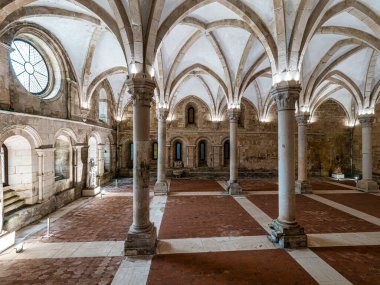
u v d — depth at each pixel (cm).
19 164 959
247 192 1509
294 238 693
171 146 2262
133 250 650
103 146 1831
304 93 1430
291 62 709
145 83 659
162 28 705
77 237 785
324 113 2362
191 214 1031
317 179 2130
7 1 580
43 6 866
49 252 674
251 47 1205
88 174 1448
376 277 541
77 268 586
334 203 1230
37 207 968
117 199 1325
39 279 538
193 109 2323
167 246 707
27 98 930
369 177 1554
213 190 1574
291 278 537
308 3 658
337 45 1166
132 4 609
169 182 1930
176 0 701
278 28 703
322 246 704
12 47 898
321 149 2373
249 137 2334
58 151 1308
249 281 526
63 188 1224
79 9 927
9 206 878
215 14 973
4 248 688
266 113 2308
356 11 804
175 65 1320
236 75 1346
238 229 848
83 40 1196
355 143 2308
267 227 866
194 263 607
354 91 1550
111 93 2048
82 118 1388
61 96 1183
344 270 570
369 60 1392
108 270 576
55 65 1162
